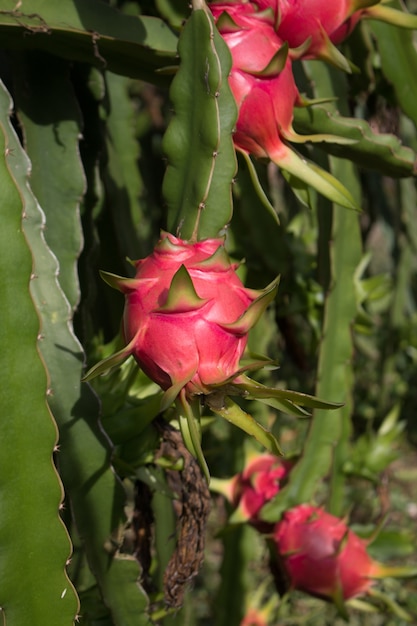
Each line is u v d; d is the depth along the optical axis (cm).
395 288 178
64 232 100
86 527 92
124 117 128
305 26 87
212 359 77
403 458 257
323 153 117
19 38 95
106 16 96
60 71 101
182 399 77
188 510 91
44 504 84
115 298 120
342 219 117
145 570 100
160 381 78
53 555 84
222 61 83
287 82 86
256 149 86
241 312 79
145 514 99
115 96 128
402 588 191
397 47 114
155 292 79
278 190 184
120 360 79
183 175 85
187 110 84
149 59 97
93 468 91
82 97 108
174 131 85
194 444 76
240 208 125
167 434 93
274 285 78
